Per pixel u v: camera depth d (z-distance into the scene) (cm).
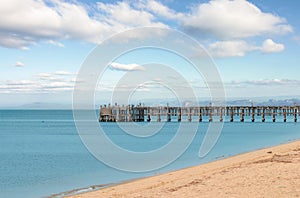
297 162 1930
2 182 2459
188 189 1467
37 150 4562
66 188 2141
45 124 11831
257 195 1267
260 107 10206
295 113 9975
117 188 1872
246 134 6425
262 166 1889
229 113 10356
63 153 4219
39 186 2277
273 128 8031
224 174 1756
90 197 1612
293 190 1309
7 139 6297
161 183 1838
